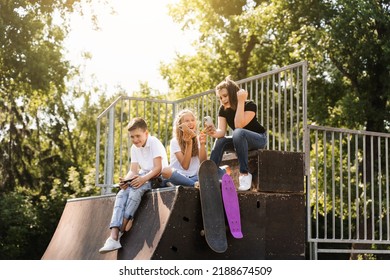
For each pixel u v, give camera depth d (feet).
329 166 68.23
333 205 26.81
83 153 127.54
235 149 22.27
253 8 80.28
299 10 71.20
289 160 22.74
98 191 96.12
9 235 89.40
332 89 74.18
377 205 62.69
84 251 24.34
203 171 19.67
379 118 68.18
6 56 73.61
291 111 26.03
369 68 69.51
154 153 21.47
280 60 76.89
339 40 65.92
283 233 21.70
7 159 100.37
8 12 73.00
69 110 123.75
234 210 20.16
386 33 67.41
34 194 103.86
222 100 23.79
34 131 115.14
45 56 76.54
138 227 20.59
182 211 19.34
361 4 64.34
